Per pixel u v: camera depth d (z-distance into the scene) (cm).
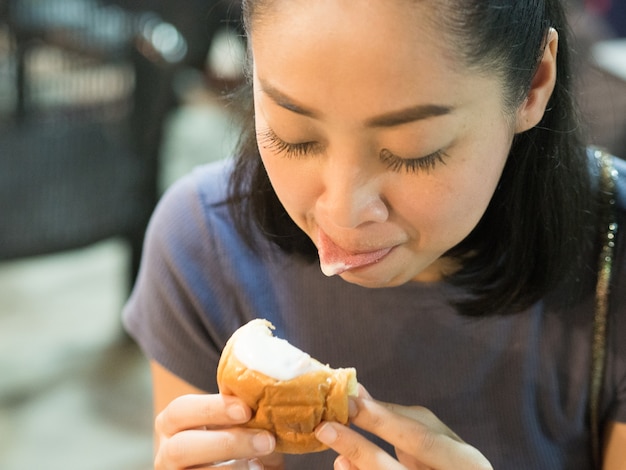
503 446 64
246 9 48
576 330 61
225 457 53
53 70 123
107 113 130
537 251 58
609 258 60
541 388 63
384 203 47
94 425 135
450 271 60
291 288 64
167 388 69
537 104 51
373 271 50
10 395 140
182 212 67
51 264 178
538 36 49
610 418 63
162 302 68
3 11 114
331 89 43
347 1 41
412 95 42
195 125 225
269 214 61
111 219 130
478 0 43
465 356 62
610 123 90
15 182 123
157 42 122
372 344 63
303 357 52
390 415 52
